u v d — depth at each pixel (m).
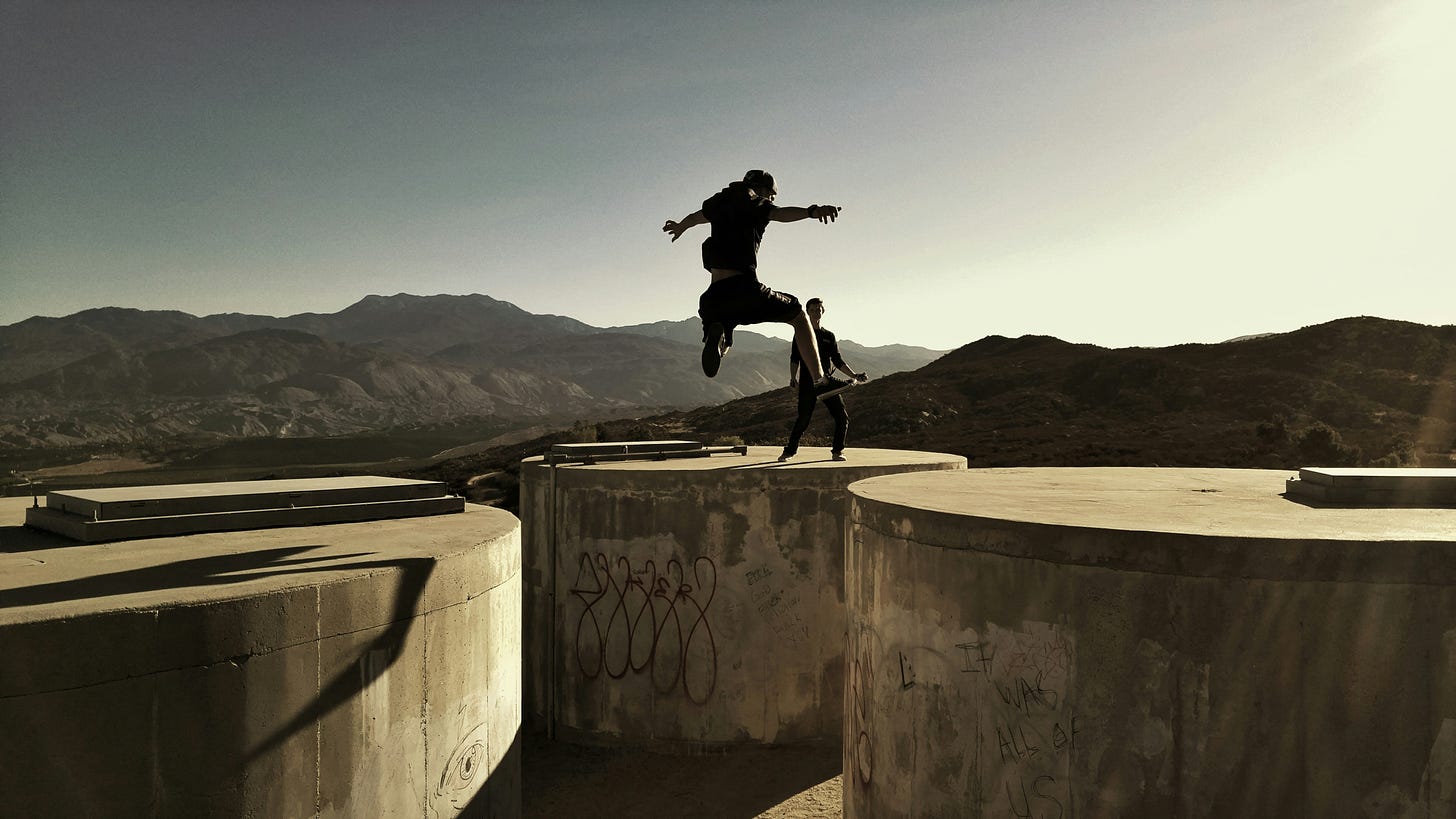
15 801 3.14
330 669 4.07
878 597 6.15
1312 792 4.18
